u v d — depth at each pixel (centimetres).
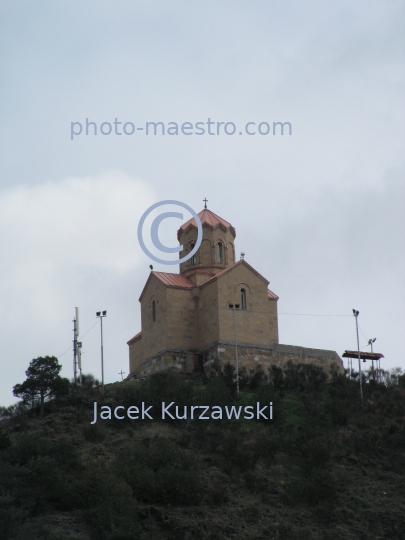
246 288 19138
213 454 15925
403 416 17525
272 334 19112
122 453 15450
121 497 13900
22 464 14738
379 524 14512
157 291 19475
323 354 19612
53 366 18238
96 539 13262
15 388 17988
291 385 18300
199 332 19150
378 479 15688
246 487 15112
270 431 16762
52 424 16762
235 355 18425
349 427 17112
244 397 17600
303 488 15088
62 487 14125
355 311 18900
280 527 14112
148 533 13562
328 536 14075
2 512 12650
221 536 13788
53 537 12706
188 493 14475
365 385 18862
